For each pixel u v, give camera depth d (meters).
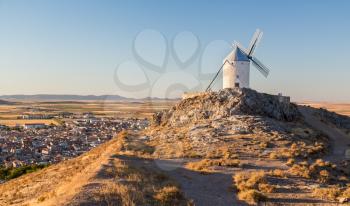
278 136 47.03
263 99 60.53
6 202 29.42
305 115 71.06
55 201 19.61
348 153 45.69
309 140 49.97
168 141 48.00
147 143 48.91
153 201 20.31
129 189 21.34
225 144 43.03
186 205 20.77
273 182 28.34
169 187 23.06
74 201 18.86
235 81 68.56
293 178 29.84
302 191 26.33
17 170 87.19
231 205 22.39
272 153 38.06
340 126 73.19
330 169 34.62
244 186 26.14
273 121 55.06
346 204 23.42
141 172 27.20
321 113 75.88
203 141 44.94
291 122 61.41
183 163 34.59
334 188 26.95
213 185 27.06
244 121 52.47
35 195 29.70
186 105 63.28
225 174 30.38
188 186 26.22
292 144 43.44
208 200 22.94
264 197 23.92
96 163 35.09
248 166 33.53
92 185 22.27
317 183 29.09
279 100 63.19
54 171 42.44
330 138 58.38
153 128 62.31
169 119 62.56
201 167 32.06
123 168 27.16
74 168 38.91
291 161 35.06
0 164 105.56
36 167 89.12
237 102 58.12
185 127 55.28
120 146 46.09
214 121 54.09
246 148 41.09
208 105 59.88
